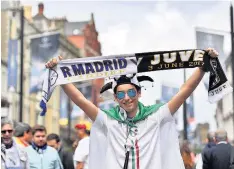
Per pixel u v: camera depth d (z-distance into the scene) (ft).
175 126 15.94
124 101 15.53
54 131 153.58
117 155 15.39
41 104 15.80
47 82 15.94
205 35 86.48
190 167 34.65
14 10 121.90
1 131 23.49
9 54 105.09
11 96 119.55
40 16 137.90
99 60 16.11
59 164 26.73
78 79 16.05
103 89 16.28
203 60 16.06
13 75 105.40
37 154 26.30
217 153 30.71
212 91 16.20
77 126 32.73
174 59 16.24
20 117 82.17
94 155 15.84
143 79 16.17
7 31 118.32
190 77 16.10
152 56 16.22
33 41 121.29
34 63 122.83
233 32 80.94
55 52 121.90
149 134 15.51
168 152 15.74
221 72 16.12
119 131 15.52
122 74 16.12
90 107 15.84
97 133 15.84
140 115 15.57
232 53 80.18
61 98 145.07
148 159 15.29
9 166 23.38
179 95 15.90
